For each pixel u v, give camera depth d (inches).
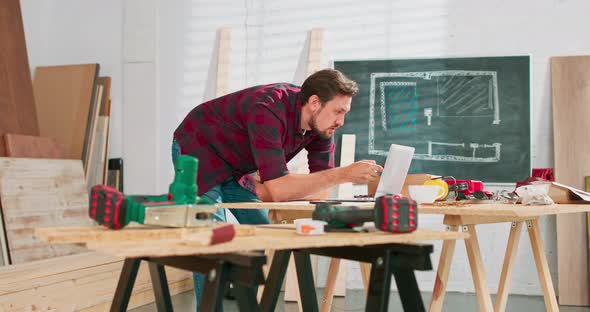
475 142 156.1
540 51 155.3
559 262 146.7
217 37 168.9
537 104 155.1
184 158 47.7
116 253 35.8
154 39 170.9
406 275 47.2
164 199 49.0
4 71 151.7
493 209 69.8
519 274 154.6
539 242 93.4
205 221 46.9
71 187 157.3
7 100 150.7
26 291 103.9
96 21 175.3
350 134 160.7
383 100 160.2
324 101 85.9
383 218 47.3
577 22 153.9
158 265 53.2
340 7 164.2
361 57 162.9
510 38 156.6
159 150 170.1
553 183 87.1
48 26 177.9
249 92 89.4
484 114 156.1
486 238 155.8
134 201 47.4
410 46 160.9
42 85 171.9
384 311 45.9
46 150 155.3
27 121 155.5
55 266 113.4
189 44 169.9
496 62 156.2
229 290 145.6
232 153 92.0
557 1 154.7
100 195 45.4
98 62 174.7
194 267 44.6
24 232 141.4
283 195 83.6
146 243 40.4
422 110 158.6
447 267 77.2
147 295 135.7
